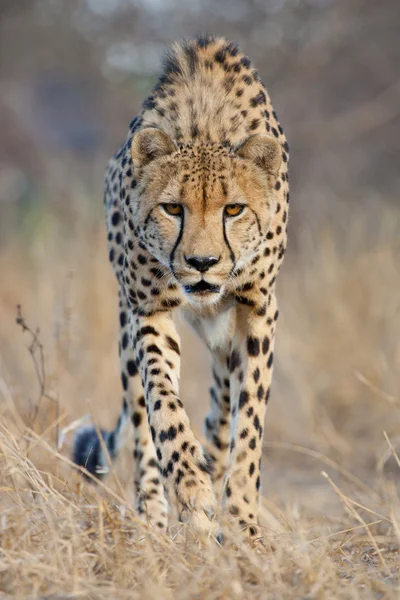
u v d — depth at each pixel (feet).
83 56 109.81
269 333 27.68
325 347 47.80
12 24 109.40
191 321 29.50
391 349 46.32
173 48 28.94
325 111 96.89
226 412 29.76
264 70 96.12
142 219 26.76
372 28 97.71
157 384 26.23
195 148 26.45
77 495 24.76
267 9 98.07
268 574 20.40
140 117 28.84
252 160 26.58
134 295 27.63
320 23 96.73
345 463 38.45
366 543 25.09
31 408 32.01
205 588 19.70
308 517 29.94
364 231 58.54
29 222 74.90
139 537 22.53
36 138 106.73
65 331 37.47
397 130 94.58
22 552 20.48
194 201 25.82
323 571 20.74
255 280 27.25
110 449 30.71
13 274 59.72
